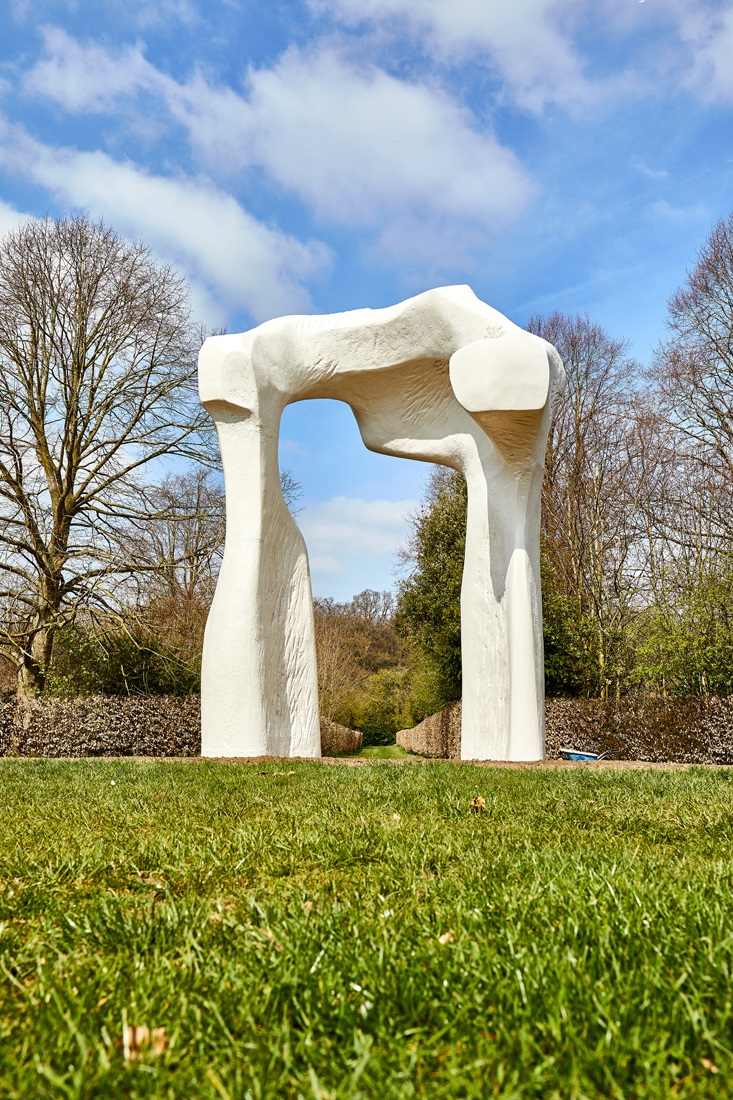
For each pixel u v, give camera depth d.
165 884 2.82
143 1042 1.52
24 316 17.06
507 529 10.59
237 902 2.56
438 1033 1.51
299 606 11.06
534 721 9.95
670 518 19.91
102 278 17.50
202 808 4.77
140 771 7.57
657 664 15.70
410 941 2.08
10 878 2.98
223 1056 1.47
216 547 18.17
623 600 21.05
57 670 16.91
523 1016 1.58
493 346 9.31
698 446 19.38
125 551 17.41
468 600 11.05
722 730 13.00
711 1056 1.46
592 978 1.78
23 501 17.19
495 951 1.97
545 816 4.39
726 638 14.55
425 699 24.44
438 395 11.31
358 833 3.72
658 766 8.62
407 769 7.24
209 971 1.87
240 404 10.37
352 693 31.77
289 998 1.72
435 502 22.94
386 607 50.75
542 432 9.99
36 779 7.02
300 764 8.11
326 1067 1.43
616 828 4.05
